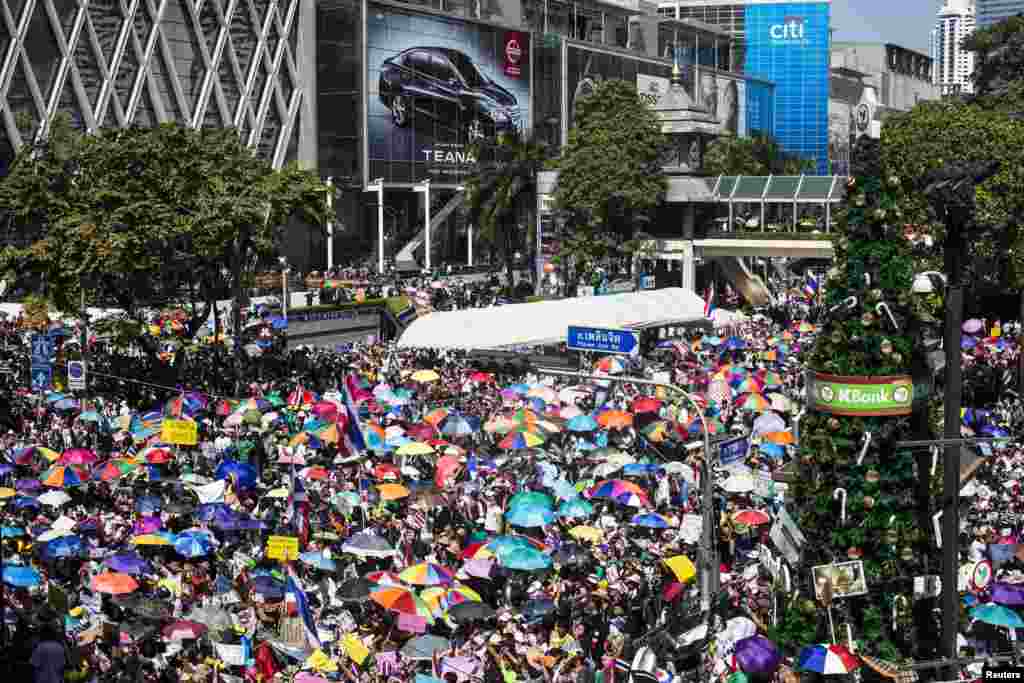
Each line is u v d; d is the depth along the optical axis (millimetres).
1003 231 65250
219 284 66562
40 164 58656
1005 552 28844
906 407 20438
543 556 28047
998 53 98250
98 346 62281
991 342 61375
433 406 49219
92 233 53844
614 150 90250
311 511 33469
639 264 94062
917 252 21016
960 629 25047
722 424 43594
